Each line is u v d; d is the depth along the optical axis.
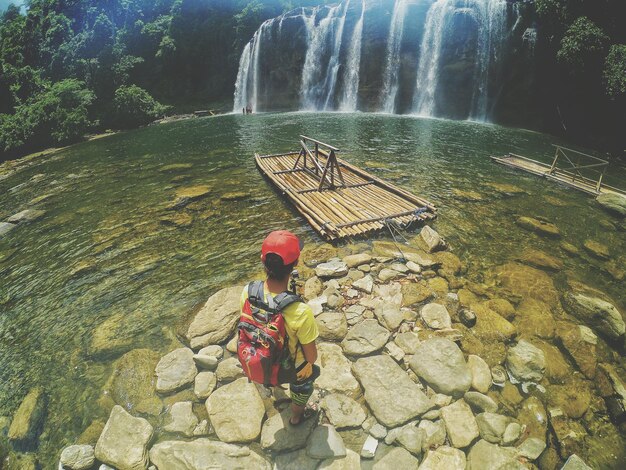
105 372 4.21
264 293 2.55
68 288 6.06
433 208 7.89
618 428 3.44
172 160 14.58
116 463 3.07
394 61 25.61
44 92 32.16
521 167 11.35
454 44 22.45
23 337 5.01
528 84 20.52
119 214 9.02
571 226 7.62
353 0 26.39
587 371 4.04
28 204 10.62
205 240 7.35
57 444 3.41
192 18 36.59
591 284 5.75
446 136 17.14
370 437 3.20
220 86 36.72
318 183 9.78
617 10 16.58
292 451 3.08
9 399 3.99
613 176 11.72
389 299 5.18
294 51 30.53
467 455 3.08
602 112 17.23
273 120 24.78
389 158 12.80
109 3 39.56
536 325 4.73
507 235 7.21
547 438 3.30
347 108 29.00
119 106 29.56
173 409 3.55
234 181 10.87
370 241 6.93
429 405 3.46
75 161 16.98
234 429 3.28
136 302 5.51
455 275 5.84
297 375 2.73
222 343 4.43
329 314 4.74
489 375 3.89
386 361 3.93
